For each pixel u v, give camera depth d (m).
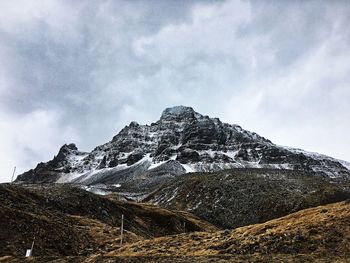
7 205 67.25
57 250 57.12
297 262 30.86
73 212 94.25
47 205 89.00
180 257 34.81
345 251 32.84
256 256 34.03
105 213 103.94
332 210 44.12
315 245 35.06
